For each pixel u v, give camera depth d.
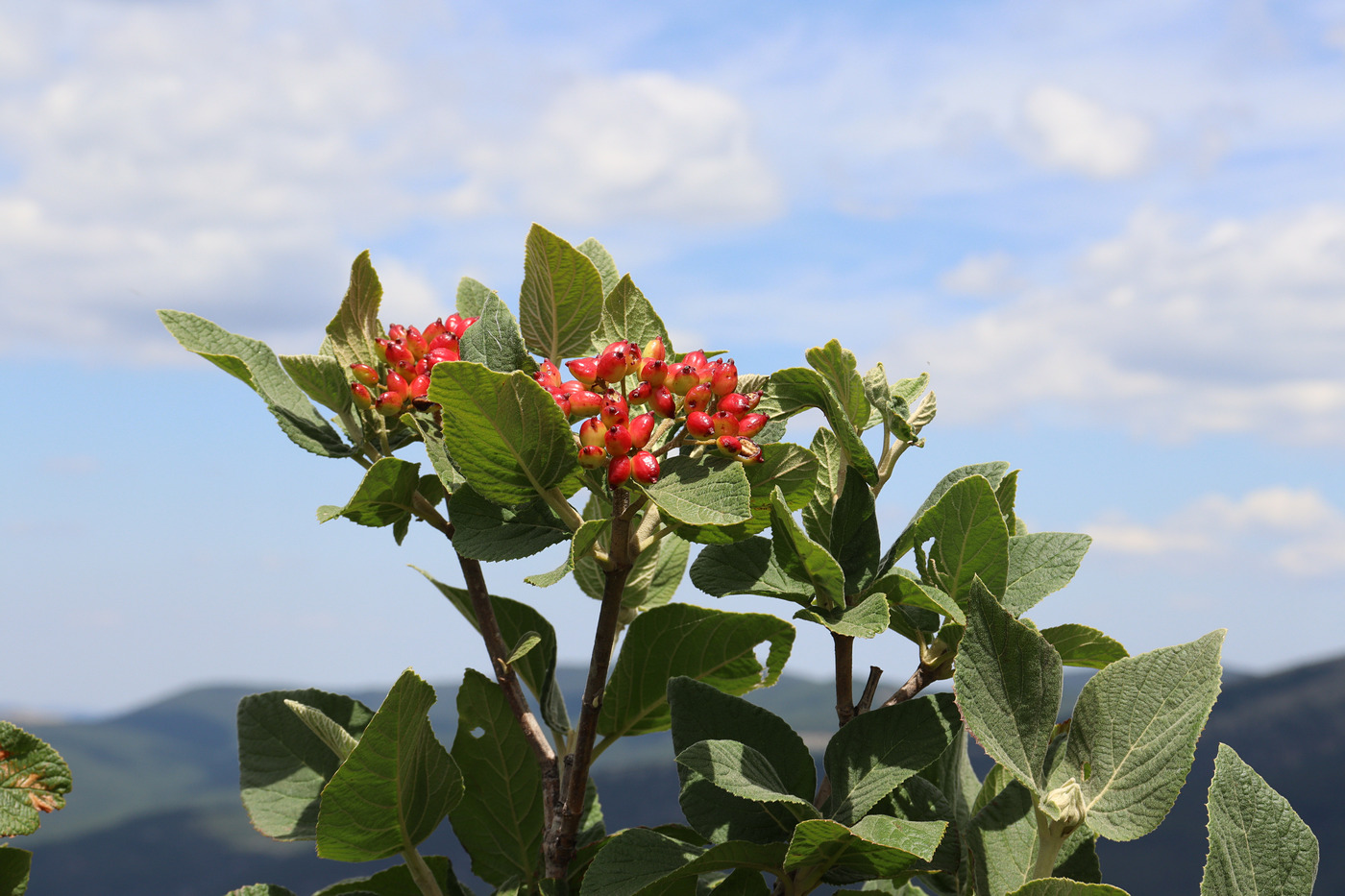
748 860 0.61
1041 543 0.65
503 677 0.67
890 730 0.62
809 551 0.61
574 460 0.60
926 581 0.64
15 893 0.61
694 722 0.64
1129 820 0.56
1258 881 0.57
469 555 0.62
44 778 0.61
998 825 0.60
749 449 0.59
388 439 0.67
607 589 0.61
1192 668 0.58
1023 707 0.58
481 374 0.58
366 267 0.65
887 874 0.61
